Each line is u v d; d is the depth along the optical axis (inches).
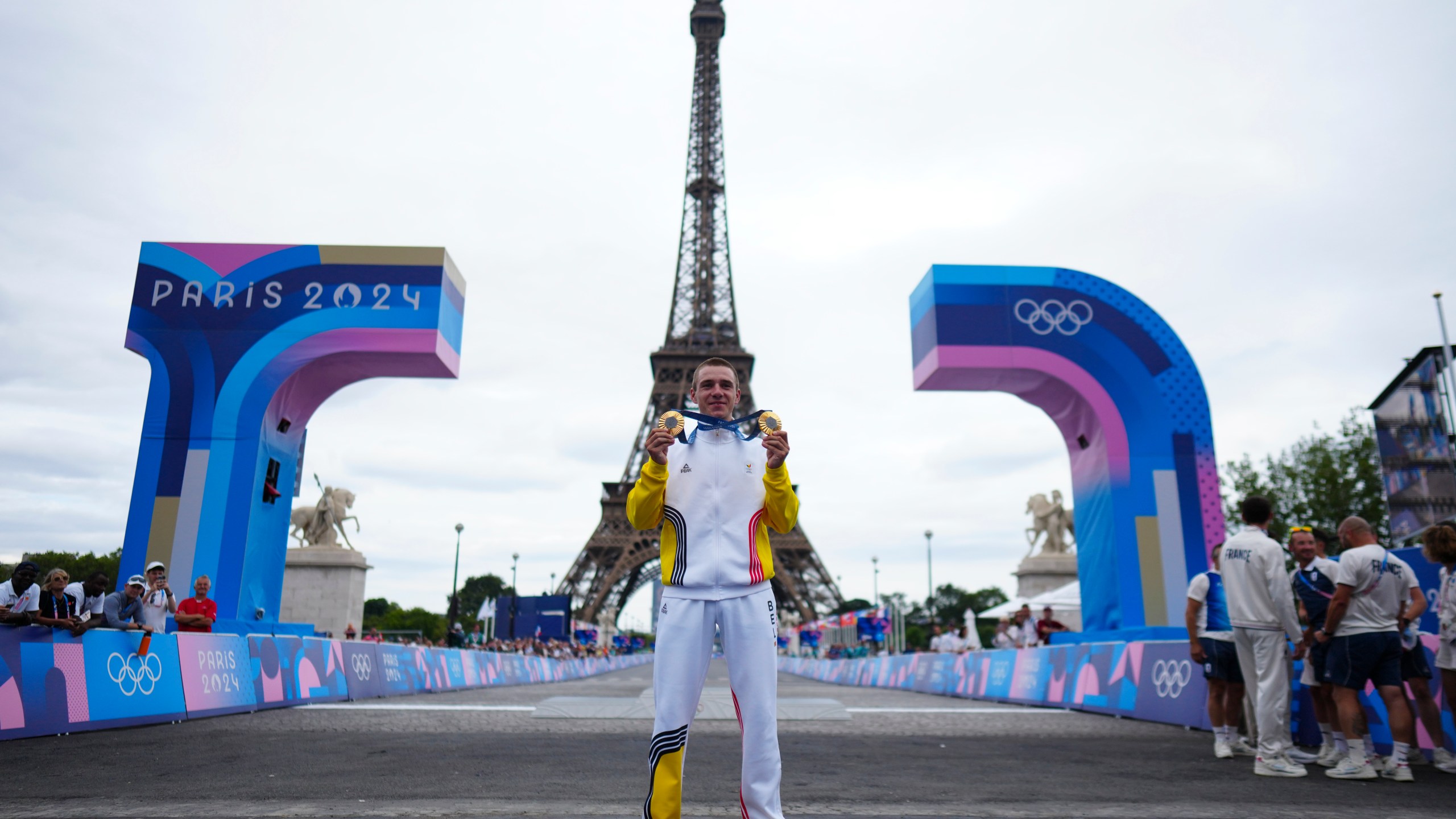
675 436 140.2
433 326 627.5
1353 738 281.1
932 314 644.1
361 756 301.7
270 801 212.1
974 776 270.2
